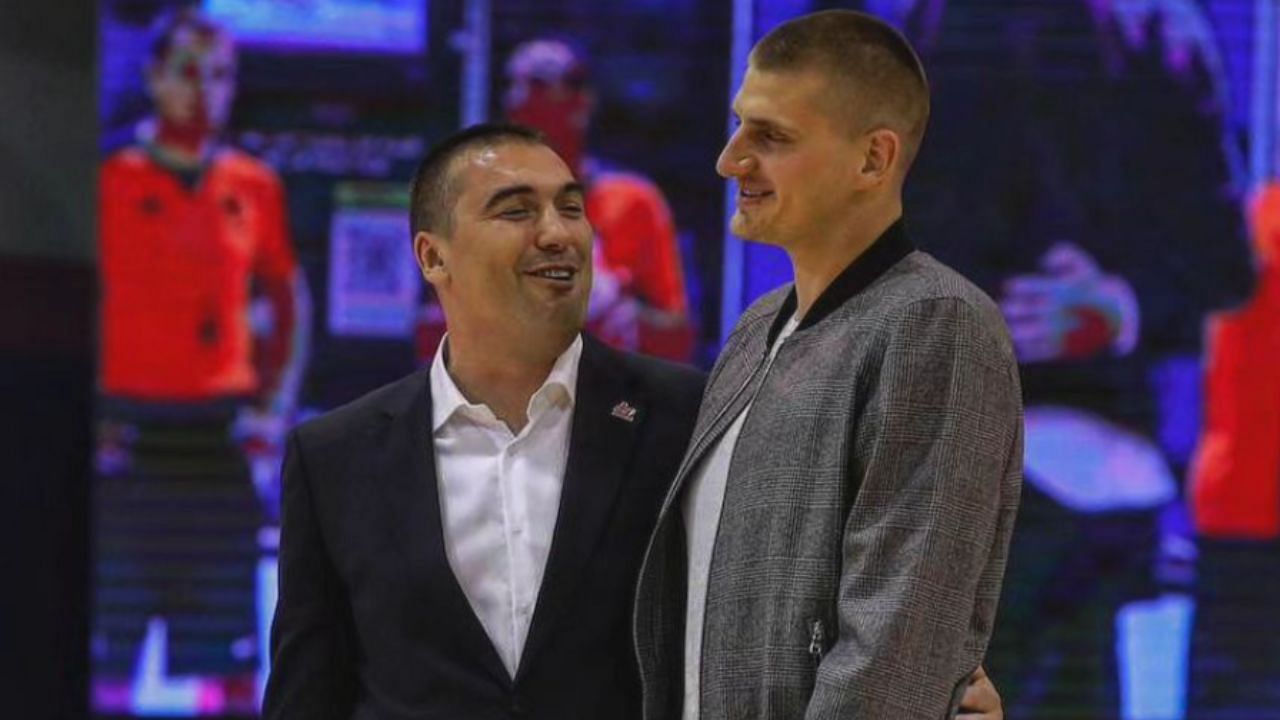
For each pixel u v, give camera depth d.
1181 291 8.77
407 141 8.66
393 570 3.99
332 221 8.62
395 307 8.62
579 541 3.98
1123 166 8.78
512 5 8.71
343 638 4.15
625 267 8.66
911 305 3.36
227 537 8.59
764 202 3.51
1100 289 8.77
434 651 3.96
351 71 8.64
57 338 8.48
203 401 8.55
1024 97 8.81
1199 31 8.77
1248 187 8.75
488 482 4.05
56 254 8.49
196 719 8.58
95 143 8.56
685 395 4.18
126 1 8.55
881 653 3.18
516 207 4.00
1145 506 8.75
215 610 8.58
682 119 8.73
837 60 3.45
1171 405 8.75
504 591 4.00
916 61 3.54
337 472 4.11
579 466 4.04
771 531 3.43
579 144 8.71
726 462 3.67
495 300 4.01
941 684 3.23
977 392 3.30
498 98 8.70
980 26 8.82
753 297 8.69
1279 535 8.71
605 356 4.21
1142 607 8.72
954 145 8.81
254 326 8.58
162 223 8.55
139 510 8.55
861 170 3.49
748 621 3.46
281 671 4.08
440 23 8.67
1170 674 8.71
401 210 8.64
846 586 3.28
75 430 8.53
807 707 3.33
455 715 3.93
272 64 8.60
